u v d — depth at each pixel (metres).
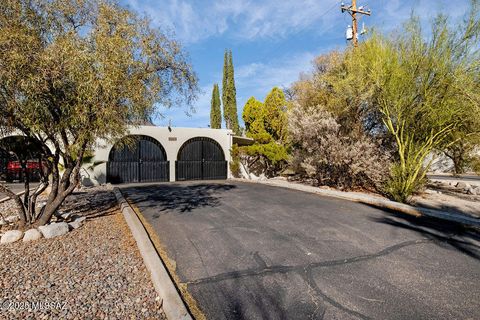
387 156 10.13
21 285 2.96
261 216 6.49
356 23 14.25
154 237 4.81
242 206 7.75
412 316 2.52
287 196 9.67
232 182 15.07
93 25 4.77
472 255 4.05
